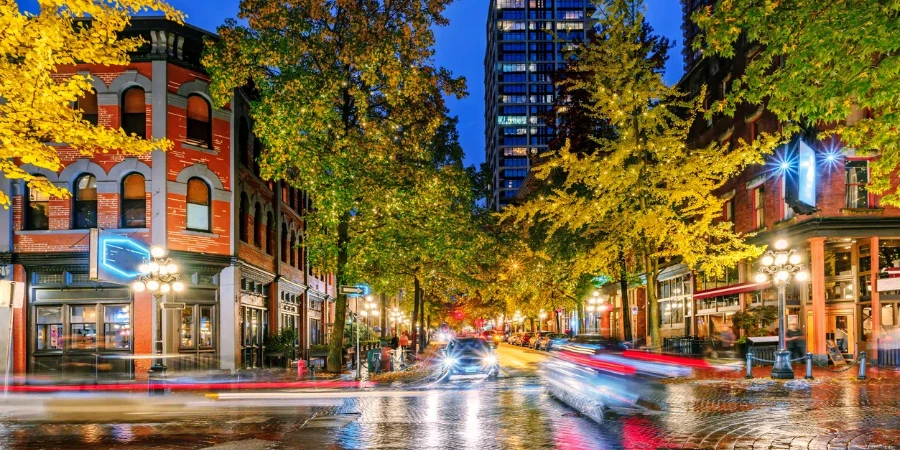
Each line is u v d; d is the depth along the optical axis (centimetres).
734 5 960
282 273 3369
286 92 2206
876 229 2597
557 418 1309
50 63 953
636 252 2808
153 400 1716
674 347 3422
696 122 4016
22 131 1005
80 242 2378
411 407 1524
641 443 1016
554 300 4288
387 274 3391
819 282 2650
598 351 2320
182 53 2478
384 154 2264
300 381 2248
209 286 2498
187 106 2491
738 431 1089
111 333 2380
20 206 2398
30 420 1370
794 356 2817
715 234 2405
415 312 4159
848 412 1294
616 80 2391
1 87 934
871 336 2619
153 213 2375
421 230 2614
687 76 4125
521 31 17650
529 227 3428
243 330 2730
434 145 3162
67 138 1030
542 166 2455
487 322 13888
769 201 3045
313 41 2245
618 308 5634
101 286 2383
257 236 2992
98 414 1455
